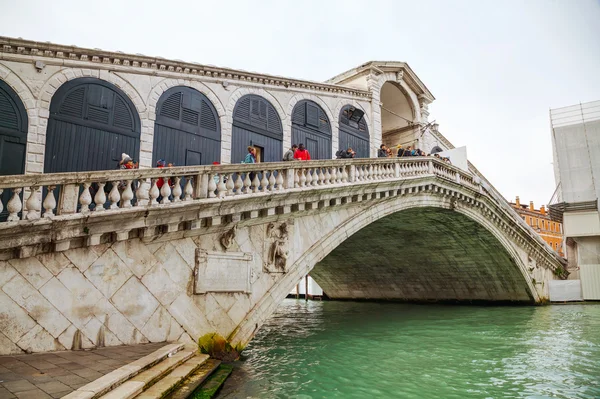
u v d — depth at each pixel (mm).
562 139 26875
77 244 6305
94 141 8922
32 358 5406
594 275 24578
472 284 24625
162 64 10195
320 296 32500
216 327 7980
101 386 4219
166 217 7180
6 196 7609
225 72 11547
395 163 13336
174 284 7426
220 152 11258
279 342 12031
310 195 9945
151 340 7000
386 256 24281
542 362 9406
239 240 8641
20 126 7992
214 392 5918
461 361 9539
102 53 9148
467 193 17500
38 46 8289
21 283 5750
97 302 6445
